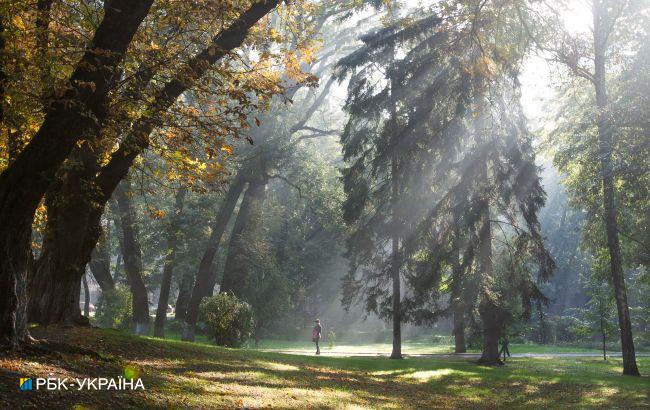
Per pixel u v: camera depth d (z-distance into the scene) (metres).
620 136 21.75
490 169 27.55
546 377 20.81
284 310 44.41
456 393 16.58
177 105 12.87
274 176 42.53
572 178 28.80
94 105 9.62
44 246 14.52
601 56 26.28
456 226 26.08
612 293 32.47
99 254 37.47
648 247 27.12
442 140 26.84
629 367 24.17
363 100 29.50
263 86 12.01
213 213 37.84
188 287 52.06
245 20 11.59
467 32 17.12
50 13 10.80
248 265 40.97
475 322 27.83
